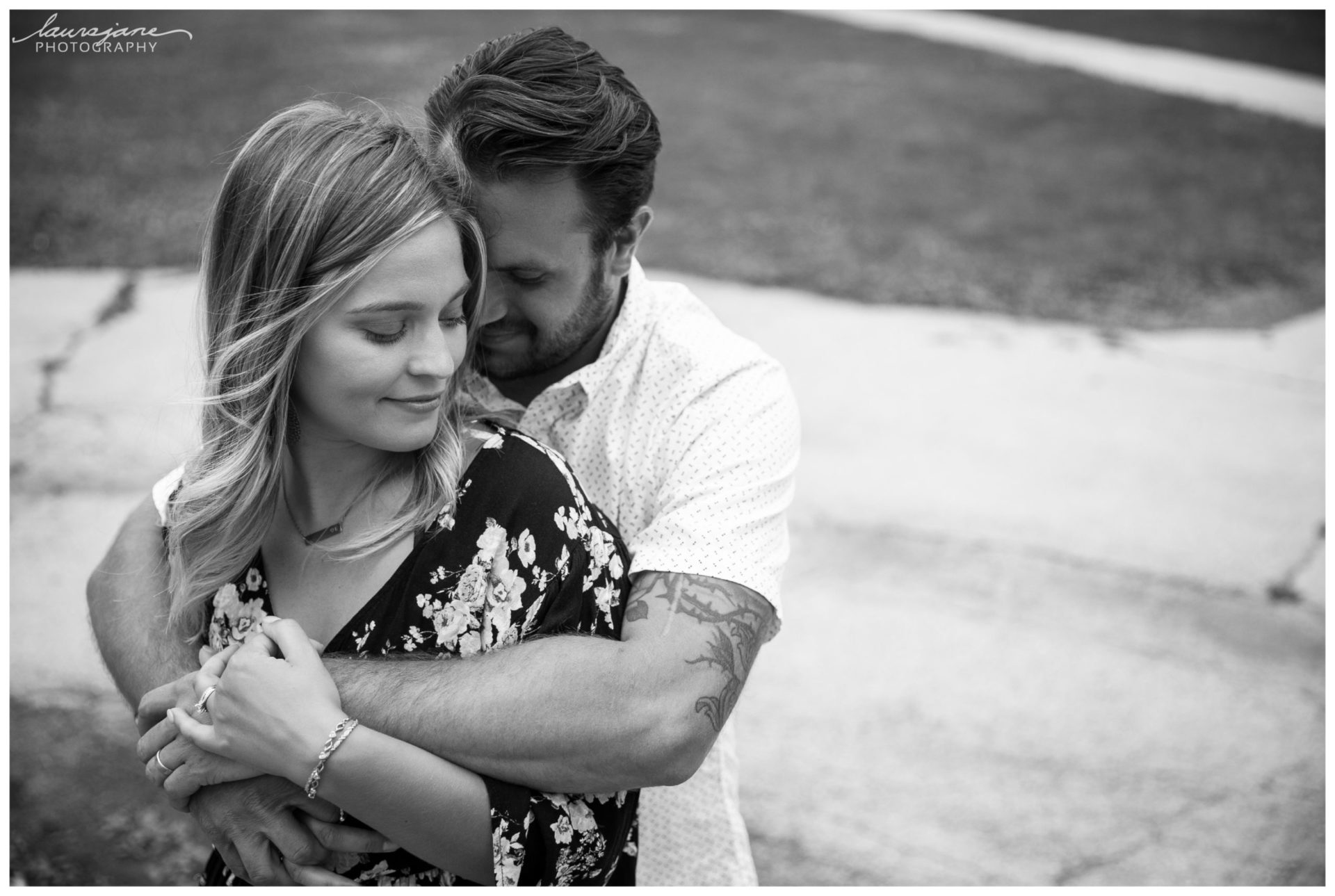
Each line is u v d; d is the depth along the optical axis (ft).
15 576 12.52
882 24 36.58
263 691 3.94
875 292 20.61
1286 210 24.02
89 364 16.92
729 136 26.86
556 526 4.16
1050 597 12.87
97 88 26.94
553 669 3.99
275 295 3.87
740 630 4.36
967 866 9.36
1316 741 10.78
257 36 31.17
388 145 3.91
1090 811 10.00
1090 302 20.68
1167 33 36.58
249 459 4.09
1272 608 12.85
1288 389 17.90
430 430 4.05
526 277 4.71
